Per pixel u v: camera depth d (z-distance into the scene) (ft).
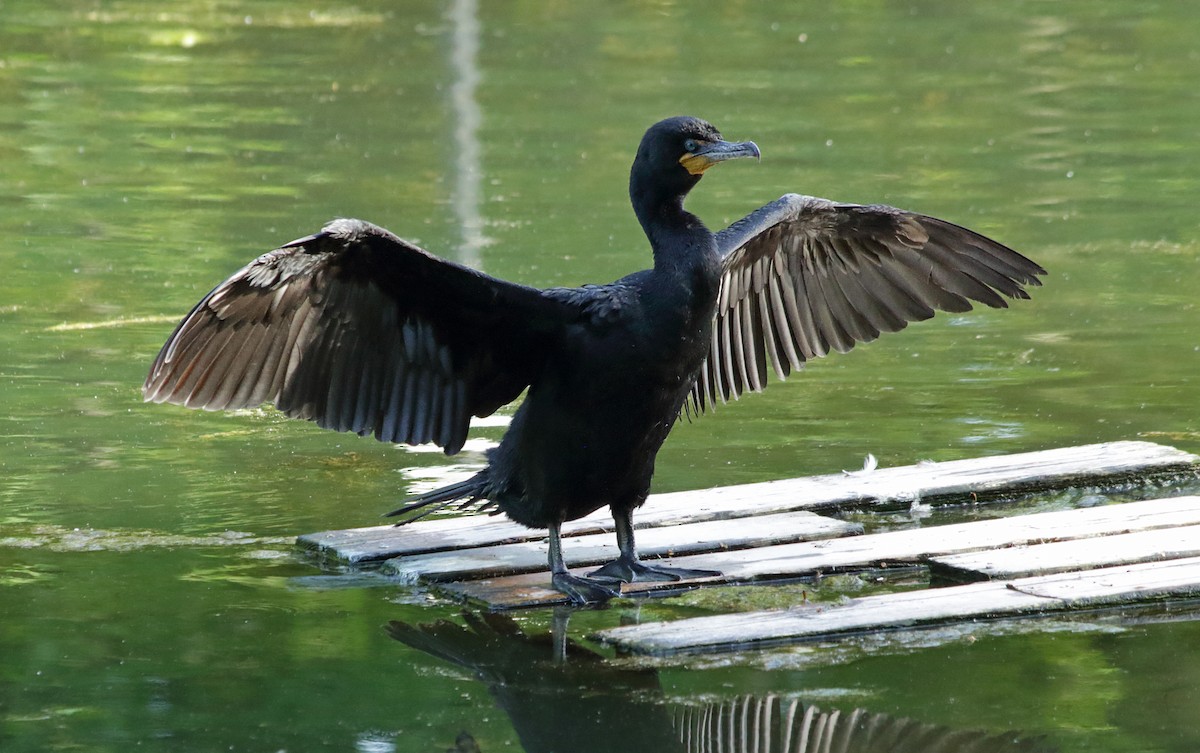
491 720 27.96
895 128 85.40
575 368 31.83
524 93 92.68
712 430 45.93
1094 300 58.54
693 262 31.71
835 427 46.01
